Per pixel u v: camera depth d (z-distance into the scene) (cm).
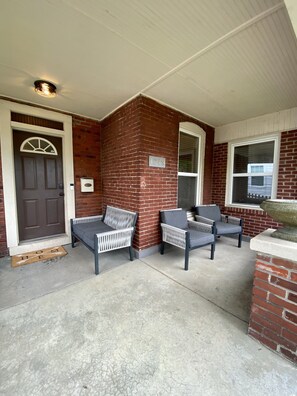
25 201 326
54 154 349
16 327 155
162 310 177
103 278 235
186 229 325
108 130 360
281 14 147
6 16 148
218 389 111
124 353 133
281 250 129
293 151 325
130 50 188
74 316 168
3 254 295
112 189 359
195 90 268
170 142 329
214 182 447
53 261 282
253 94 278
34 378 116
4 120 283
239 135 396
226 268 266
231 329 156
